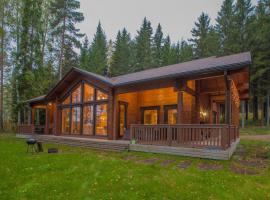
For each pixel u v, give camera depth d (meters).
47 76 25.19
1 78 23.03
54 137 15.07
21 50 21.72
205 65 9.97
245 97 16.66
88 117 15.29
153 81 10.95
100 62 36.00
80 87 16.20
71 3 26.64
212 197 4.64
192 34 37.28
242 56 10.16
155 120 14.36
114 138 13.09
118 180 5.68
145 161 8.16
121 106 14.29
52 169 6.84
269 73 24.47
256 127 25.06
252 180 5.70
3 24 22.34
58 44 27.20
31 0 22.45
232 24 27.98
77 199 4.56
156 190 5.00
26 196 4.72
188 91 10.83
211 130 8.48
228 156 7.92
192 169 6.86
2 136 18.78
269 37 24.09
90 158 8.59
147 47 37.88
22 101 20.81
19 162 7.80
